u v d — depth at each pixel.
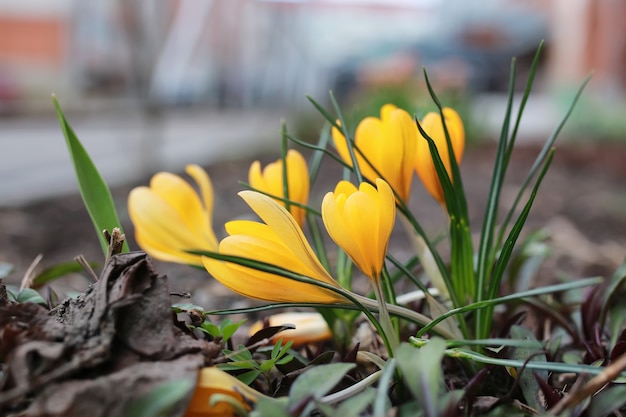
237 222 0.31
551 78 4.91
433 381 0.25
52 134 2.67
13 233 1.06
